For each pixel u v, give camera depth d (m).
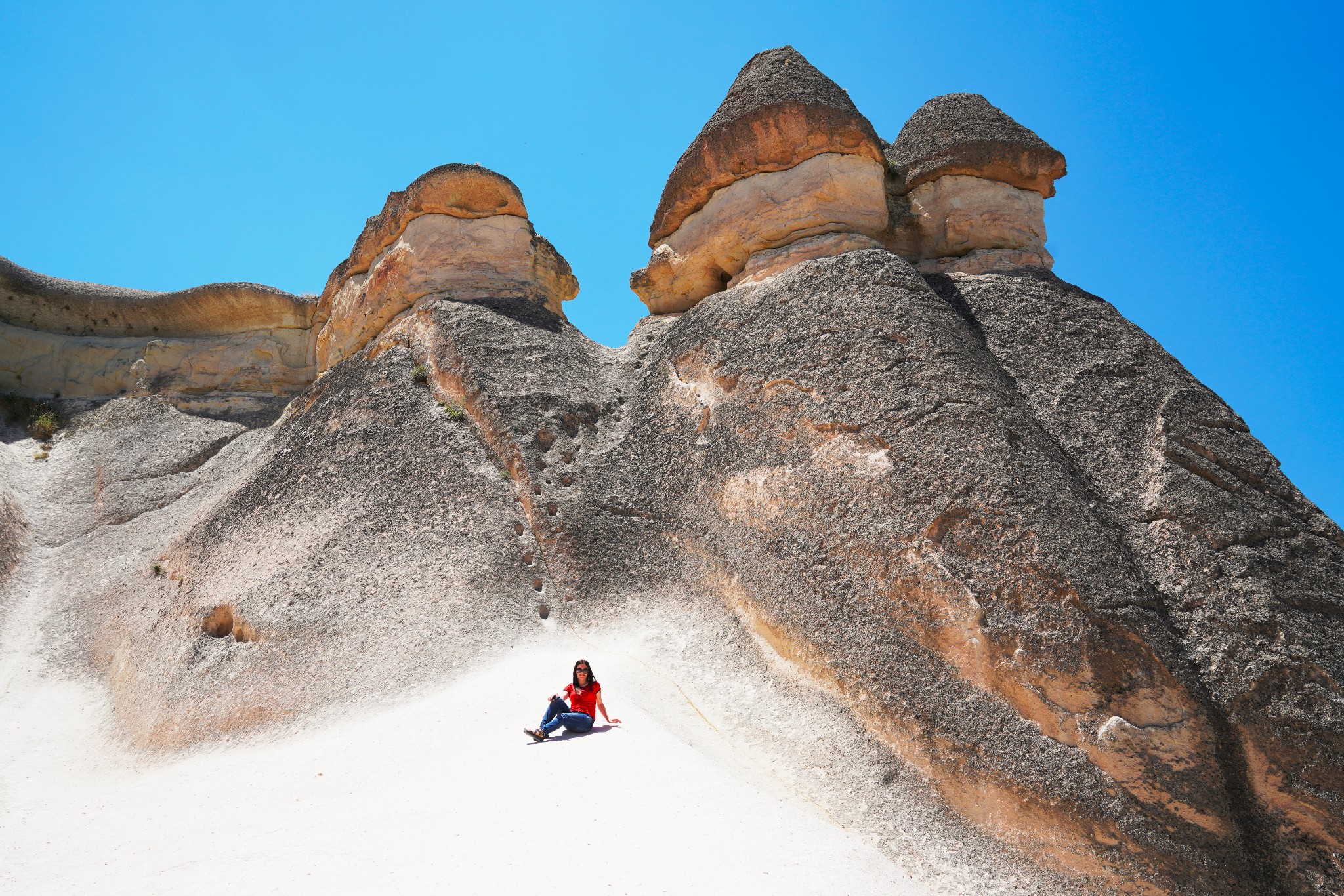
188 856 7.33
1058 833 8.26
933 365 11.23
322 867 6.58
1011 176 14.90
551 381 14.63
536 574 12.43
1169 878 7.96
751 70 15.79
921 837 8.52
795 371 12.25
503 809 7.30
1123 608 9.03
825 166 14.58
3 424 21.45
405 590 12.06
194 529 15.42
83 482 19.47
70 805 9.52
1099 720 8.60
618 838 6.82
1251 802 8.45
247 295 22.44
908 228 15.05
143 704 11.92
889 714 9.31
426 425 14.38
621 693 9.96
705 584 11.90
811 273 13.19
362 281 17.86
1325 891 7.98
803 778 9.28
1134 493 10.65
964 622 9.30
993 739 8.76
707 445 13.02
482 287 16.36
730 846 6.92
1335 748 8.41
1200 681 8.97
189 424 20.92
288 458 15.56
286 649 11.50
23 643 14.79
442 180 16.59
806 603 10.54
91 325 23.62
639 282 16.67
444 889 6.14
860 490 10.73
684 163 15.90
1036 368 12.24
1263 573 9.58
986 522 9.70
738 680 10.60
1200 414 11.39
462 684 10.53
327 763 9.20
